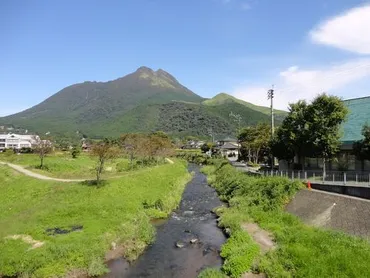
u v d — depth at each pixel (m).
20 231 20.02
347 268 13.98
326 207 22.27
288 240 18.44
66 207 25.45
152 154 63.62
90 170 49.12
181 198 37.31
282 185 28.52
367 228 18.11
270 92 44.56
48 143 71.44
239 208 27.92
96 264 16.58
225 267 16.59
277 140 38.62
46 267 15.72
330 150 29.38
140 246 20.23
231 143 115.44
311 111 30.53
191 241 21.75
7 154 75.31
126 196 31.02
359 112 37.06
